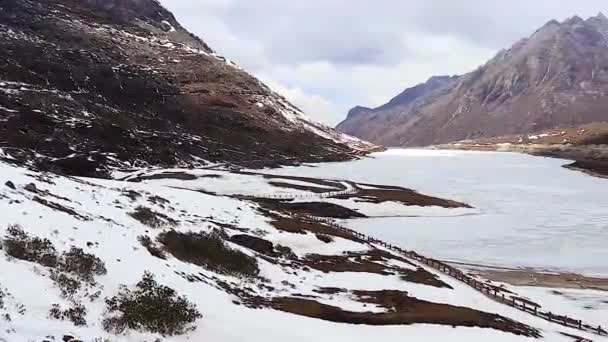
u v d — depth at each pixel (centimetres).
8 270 1384
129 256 1959
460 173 13750
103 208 2764
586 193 10225
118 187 4300
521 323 2872
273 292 2638
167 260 2242
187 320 1582
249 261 3016
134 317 1445
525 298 3869
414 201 8238
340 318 2333
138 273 1816
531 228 6794
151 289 1684
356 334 2103
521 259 5303
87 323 1303
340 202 7938
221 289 2231
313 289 2967
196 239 2938
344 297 2878
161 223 3005
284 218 5069
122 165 9656
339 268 3744
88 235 1977
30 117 9906
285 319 2066
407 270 4025
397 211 7712
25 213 1878
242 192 8325
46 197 2372
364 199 8200
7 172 2673
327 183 9712
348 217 7381
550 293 4172
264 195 8138
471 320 2641
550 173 14088
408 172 13625
